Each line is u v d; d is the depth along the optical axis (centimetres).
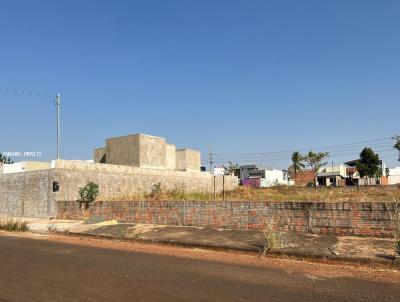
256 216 1528
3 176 2878
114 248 1372
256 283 830
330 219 1359
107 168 2789
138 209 1919
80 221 2169
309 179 8431
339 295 737
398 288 788
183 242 1430
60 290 778
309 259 1123
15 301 707
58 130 2870
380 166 7194
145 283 831
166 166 3816
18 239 1683
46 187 2502
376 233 1273
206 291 766
